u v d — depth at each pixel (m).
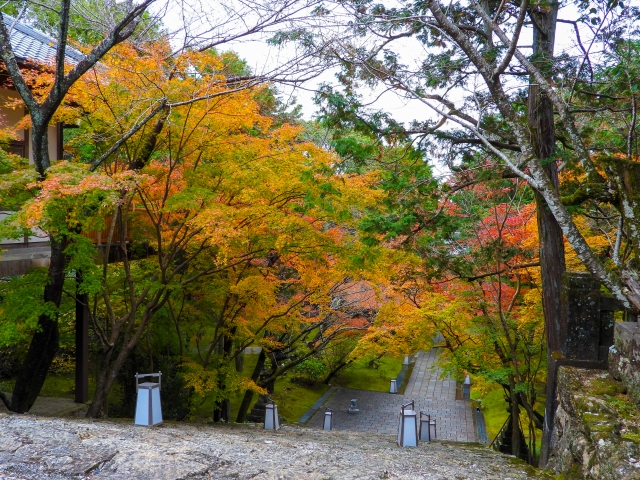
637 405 5.51
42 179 7.92
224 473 4.47
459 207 11.00
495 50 8.25
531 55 8.41
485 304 11.29
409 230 9.46
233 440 6.51
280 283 12.46
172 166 8.92
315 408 20.06
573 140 6.95
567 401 6.43
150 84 8.07
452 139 8.91
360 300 14.14
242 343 12.88
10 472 4.14
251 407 18.70
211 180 9.20
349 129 9.30
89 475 4.21
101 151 9.72
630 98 8.14
